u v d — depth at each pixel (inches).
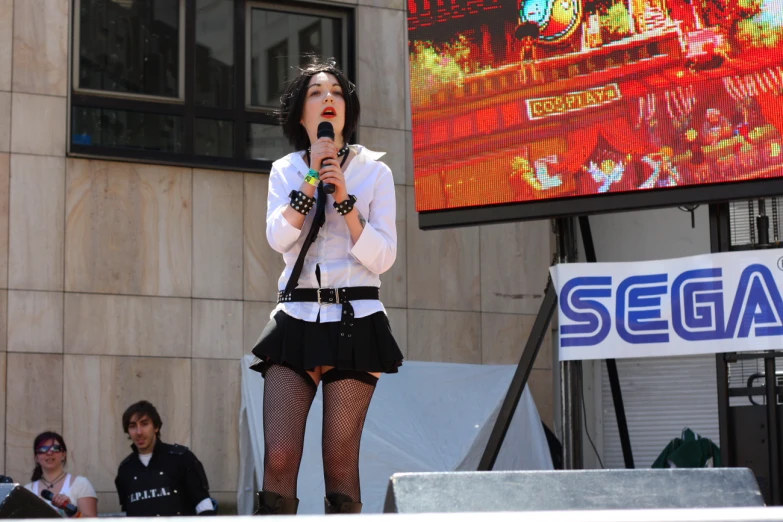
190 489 288.7
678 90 250.5
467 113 265.7
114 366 336.2
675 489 103.1
